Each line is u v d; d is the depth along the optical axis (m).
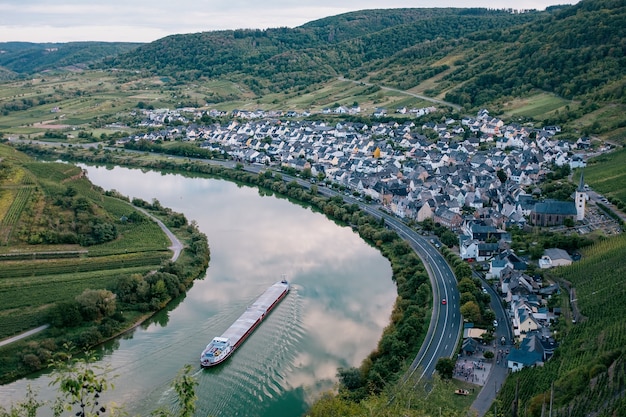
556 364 148.88
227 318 190.38
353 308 197.38
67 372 56.31
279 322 187.88
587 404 124.38
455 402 138.50
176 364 164.25
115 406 57.47
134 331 186.25
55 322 180.62
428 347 165.50
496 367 155.75
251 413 142.38
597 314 170.25
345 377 149.00
